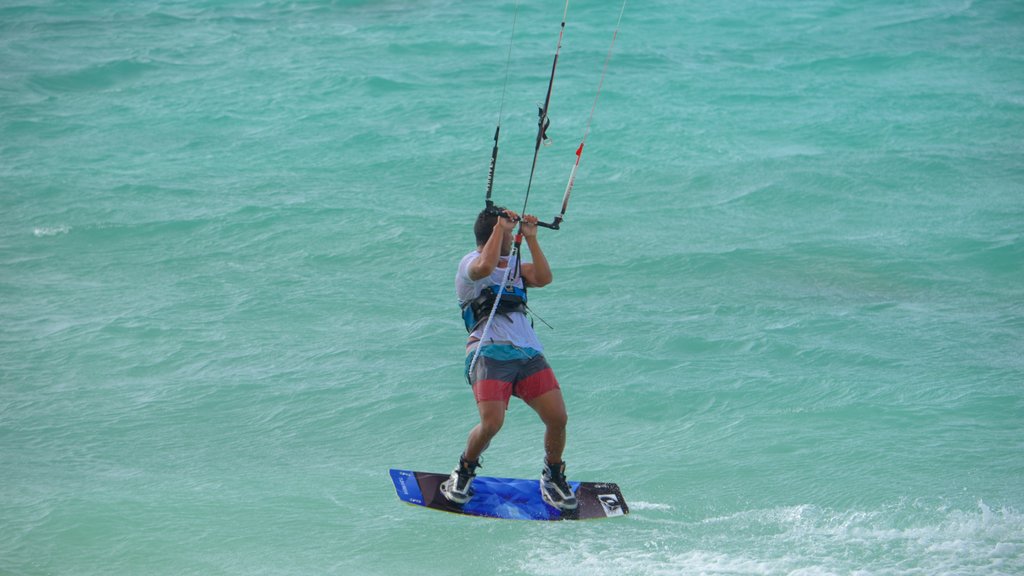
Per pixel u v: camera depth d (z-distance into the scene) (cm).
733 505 2233
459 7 13575
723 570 1900
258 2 14188
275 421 2817
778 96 8694
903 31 12131
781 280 4216
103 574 1956
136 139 7206
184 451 2627
